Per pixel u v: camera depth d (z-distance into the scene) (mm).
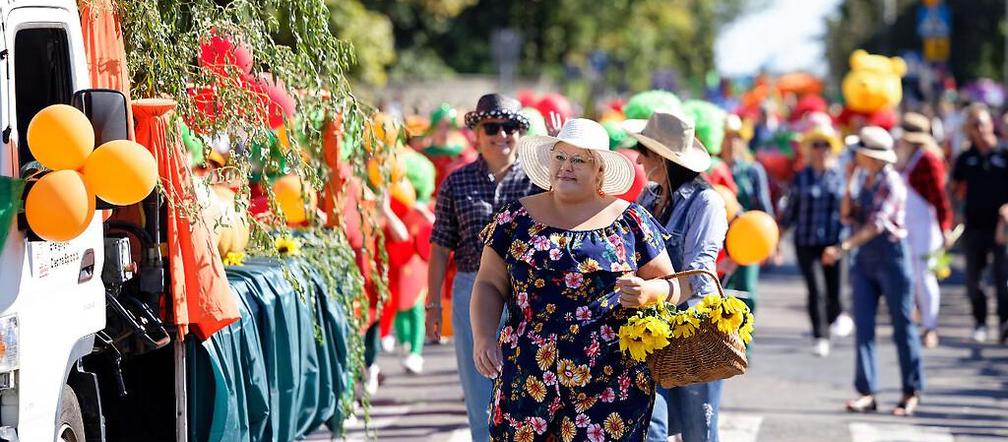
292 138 9516
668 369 7660
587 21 75812
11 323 6965
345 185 11406
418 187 16609
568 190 7781
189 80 9281
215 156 11250
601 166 7836
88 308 8023
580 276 7688
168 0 9242
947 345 19844
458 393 15469
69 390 7895
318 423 11047
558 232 7750
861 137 14828
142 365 9203
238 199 9211
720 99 63906
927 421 14156
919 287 19562
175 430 9125
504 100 10922
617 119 18875
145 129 8625
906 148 19422
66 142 7066
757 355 18719
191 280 8773
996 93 61719
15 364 6988
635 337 7473
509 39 50906
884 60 28453
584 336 7664
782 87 49219
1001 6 104188
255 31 9219
